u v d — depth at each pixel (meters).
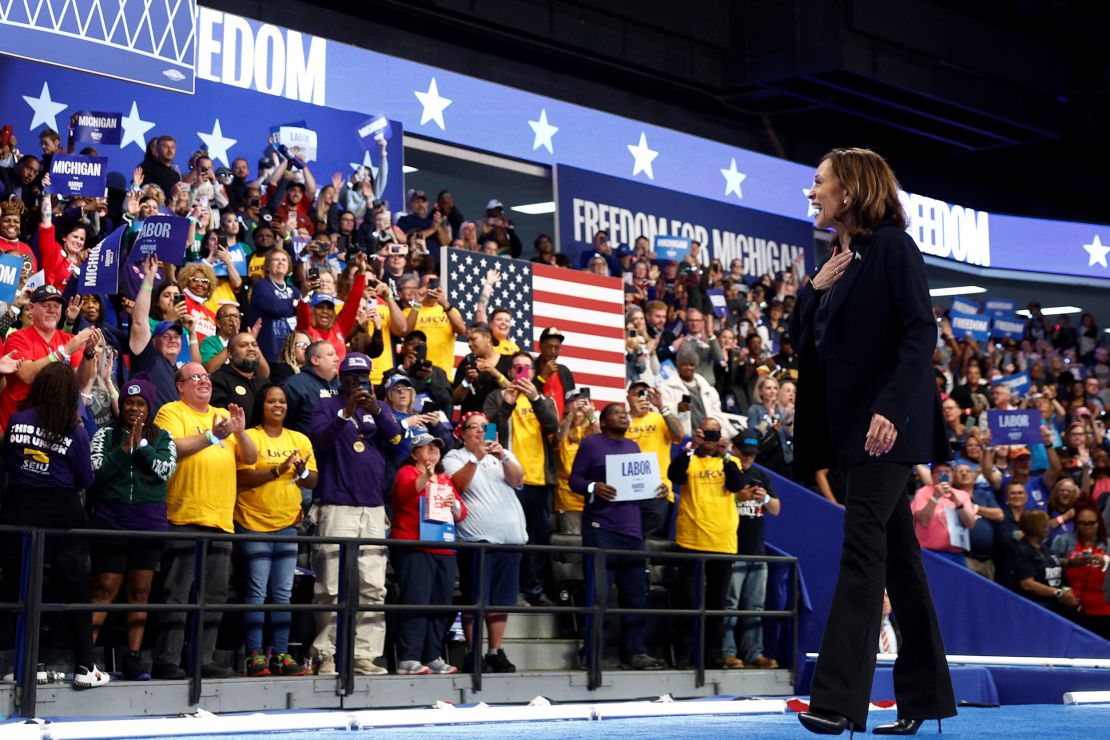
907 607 4.18
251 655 7.82
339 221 13.63
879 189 4.04
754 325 16.84
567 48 19.11
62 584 7.21
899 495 3.93
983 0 22.12
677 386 13.03
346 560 7.92
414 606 8.16
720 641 10.16
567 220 17.33
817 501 11.47
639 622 9.66
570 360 12.63
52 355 7.79
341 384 8.45
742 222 19.53
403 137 15.76
